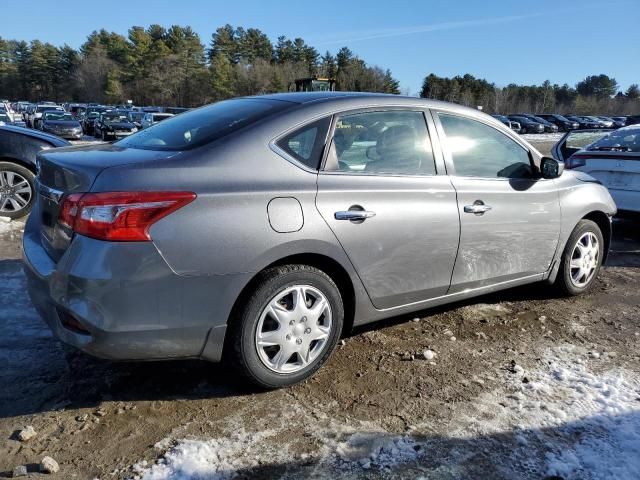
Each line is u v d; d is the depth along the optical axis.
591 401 3.08
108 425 2.74
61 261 2.64
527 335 3.99
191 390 3.08
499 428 2.80
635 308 4.61
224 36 98.00
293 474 2.42
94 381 3.14
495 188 3.87
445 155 3.68
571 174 4.66
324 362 3.23
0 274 4.83
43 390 3.02
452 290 3.77
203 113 3.55
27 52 110.62
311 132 3.14
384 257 3.30
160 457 2.50
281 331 2.99
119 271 2.53
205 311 2.74
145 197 2.56
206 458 2.50
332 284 3.13
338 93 3.52
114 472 2.40
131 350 2.65
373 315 3.43
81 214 2.56
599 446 2.67
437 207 3.51
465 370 3.42
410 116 3.58
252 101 3.53
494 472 2.47
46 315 2.82
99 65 97.81
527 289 5.00
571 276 4.65
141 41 92.06
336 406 2.97
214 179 2.76
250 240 2.77
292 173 2.99
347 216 3.09
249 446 2.60
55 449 2.54
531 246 4.19
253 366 2.94
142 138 3.40
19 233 6.30
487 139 3.97
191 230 2.64
